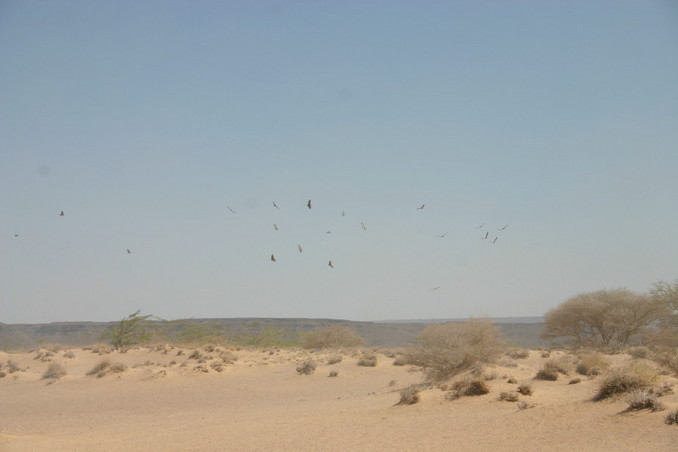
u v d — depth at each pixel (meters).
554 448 12.40
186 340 59.94
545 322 58.81
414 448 13.92
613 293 53.69
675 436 11.57
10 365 42.72
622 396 15.60
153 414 26.84
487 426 15.26
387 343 106.31
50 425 24.62
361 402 23.59
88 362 46.69
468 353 25.30
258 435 18.00
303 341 67.25
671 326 35.03
